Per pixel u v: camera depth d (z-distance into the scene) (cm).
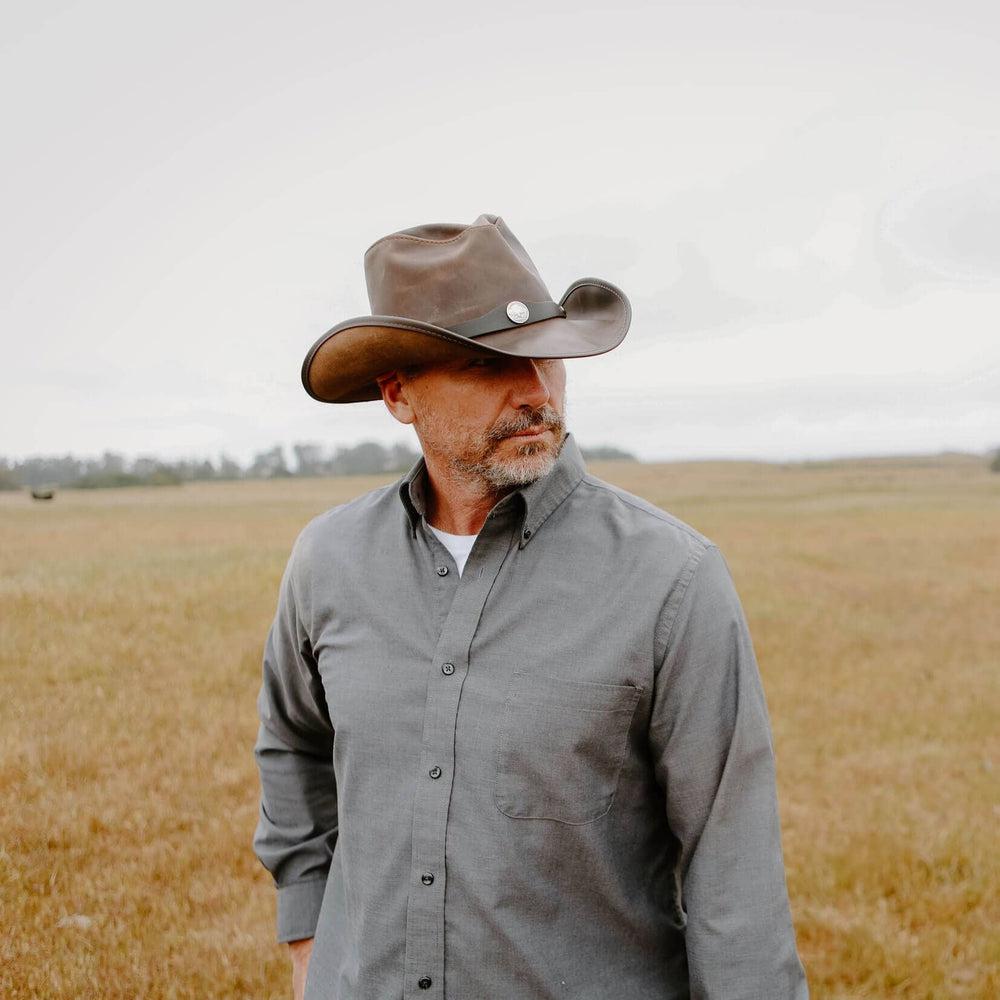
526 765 118
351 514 150
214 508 3412
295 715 163
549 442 127
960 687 797
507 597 125
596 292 146
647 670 118
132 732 589
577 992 119
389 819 126
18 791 469
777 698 750
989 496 4181
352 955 132
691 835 121
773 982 114
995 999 317
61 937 333
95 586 1091
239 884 390
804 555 1828
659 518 128
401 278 135
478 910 118
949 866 420
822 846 438
